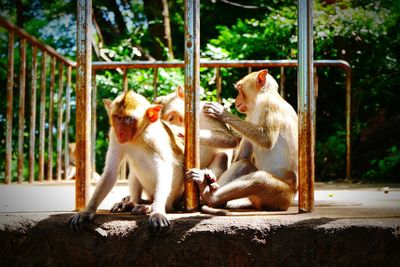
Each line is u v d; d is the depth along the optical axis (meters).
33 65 7.49
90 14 3.77
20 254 3.31
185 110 3.80
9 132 7.16
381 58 11.73
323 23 11.25
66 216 3.44
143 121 3.75
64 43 15.55
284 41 11.68
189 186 3.80
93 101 8.22
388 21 11.55
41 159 7.88
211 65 8.10
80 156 3.77
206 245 3.22
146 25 13.79
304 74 3.63
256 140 4.34
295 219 3.28
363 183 8.80
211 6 16.45
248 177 4.02
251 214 3.60
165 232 3.22
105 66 8.11
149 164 3.77
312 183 3.70
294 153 4.52
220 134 5.03
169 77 10.68
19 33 6.98
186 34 3.72
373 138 11.66
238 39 12.26
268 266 3.21
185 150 3.83
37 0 14.44
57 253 3.29
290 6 12.79
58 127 8.27
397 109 12.03
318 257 3.20
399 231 3.20
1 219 3.33
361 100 12.09
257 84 4.92
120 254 3.25
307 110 3.65
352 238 3.19
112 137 3.79
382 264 3.19
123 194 6.14
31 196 5.28
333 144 11.39
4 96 11.45
